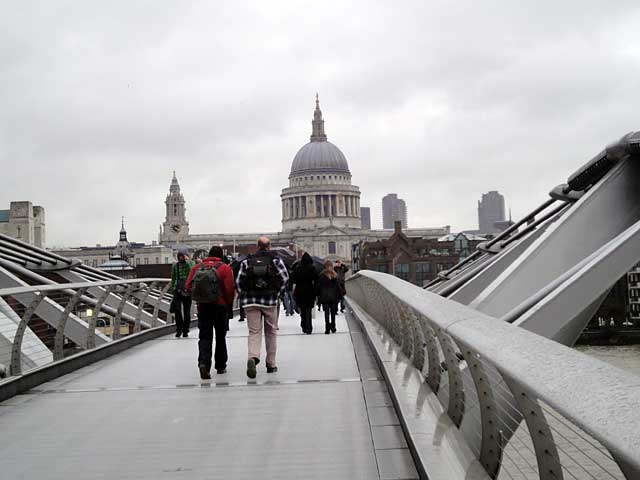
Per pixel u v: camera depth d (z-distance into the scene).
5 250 21.23
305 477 5.96
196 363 13.32
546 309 11.07
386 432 7.14
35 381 10.84
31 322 16.77
